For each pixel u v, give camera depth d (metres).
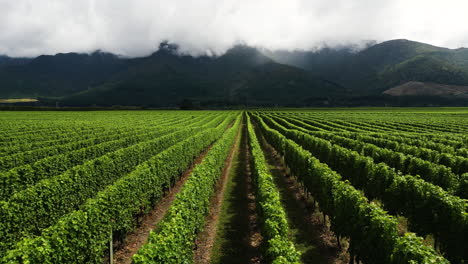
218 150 22.00
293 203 17.47
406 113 106.81
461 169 18.84
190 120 73.31
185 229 9.14
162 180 17.44
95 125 51.09
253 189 19.22
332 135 34.38
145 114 105.75
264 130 47.38
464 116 85.31
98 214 10.27
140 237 13.34
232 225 14.23
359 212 10.08
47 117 78.31
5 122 56.59
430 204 11.64
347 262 11.05
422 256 6.90
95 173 16.64
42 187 12.34
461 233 9.81
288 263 6.86
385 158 22.05
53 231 8.29
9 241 10.43
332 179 13.36
